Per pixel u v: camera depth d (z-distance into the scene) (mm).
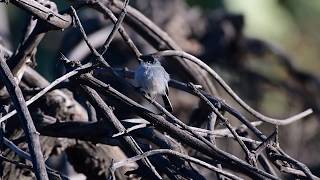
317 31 17422
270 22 16891
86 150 9258
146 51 12711
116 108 7699
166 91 7902
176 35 14047
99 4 8047
